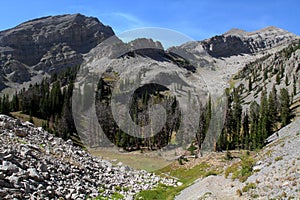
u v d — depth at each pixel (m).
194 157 63.31
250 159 29.91
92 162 32.59
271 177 23.86
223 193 25.69
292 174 22.59
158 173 48.75
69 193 22.02
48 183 21.44
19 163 21.12
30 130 32.62
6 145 23.55
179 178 50.84
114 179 30.62
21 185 18.52
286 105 94.69
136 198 27.02
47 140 32.38
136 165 50.09
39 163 23.16
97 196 24.05
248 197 22.98
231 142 83.44
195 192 27.66
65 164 27.11
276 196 21.20
